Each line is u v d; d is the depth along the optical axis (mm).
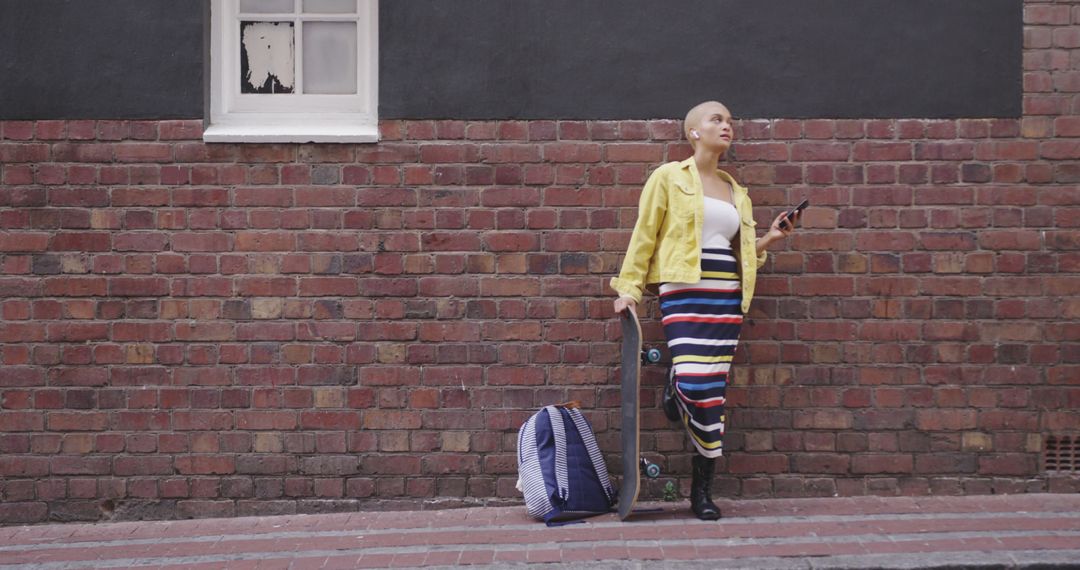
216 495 5102
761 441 5113
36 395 5062
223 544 4641
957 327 5078
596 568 4141
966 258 5062
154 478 5094
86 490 5086
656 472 4781
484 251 5086
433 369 5102
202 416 5094
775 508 4938
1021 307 5059
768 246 5078
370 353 5098
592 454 4930
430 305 5094
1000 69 5051
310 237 5078
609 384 5086
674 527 4668
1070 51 5047
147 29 5051
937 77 5062
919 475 5094
